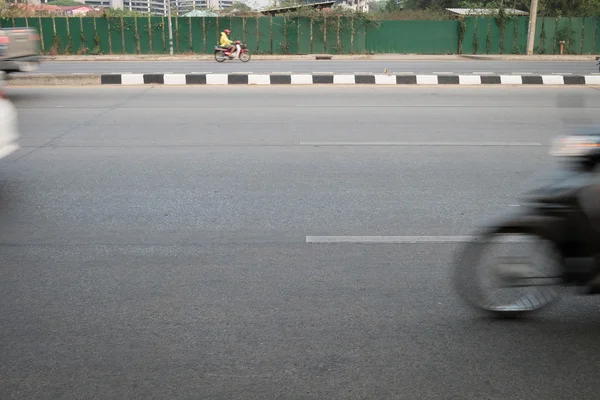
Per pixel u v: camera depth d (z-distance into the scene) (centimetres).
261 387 296
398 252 472
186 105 1235
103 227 529
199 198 612
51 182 671
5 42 1388
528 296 365
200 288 407
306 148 841
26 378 304
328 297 395
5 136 642
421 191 639
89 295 398
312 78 1617
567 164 351
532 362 319
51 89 1504
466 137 929
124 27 3525
